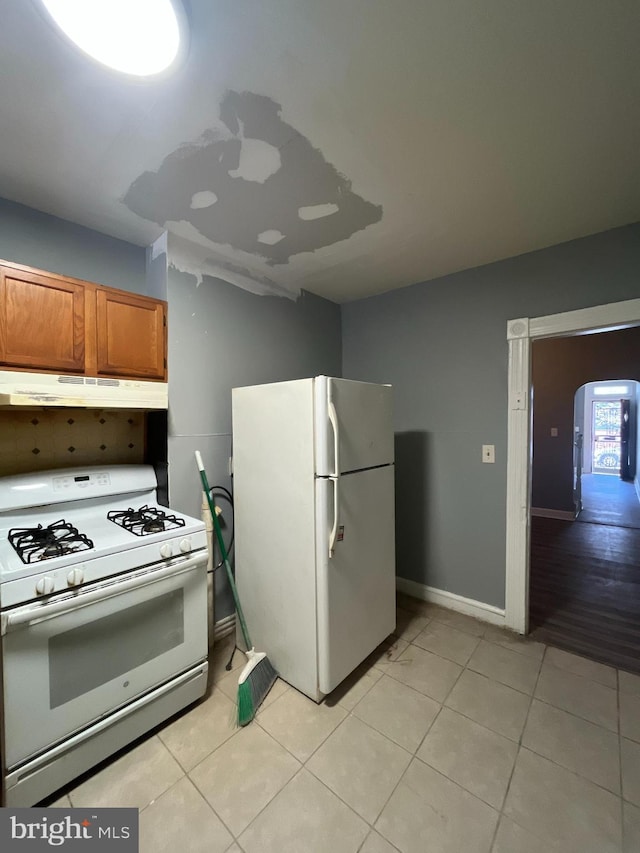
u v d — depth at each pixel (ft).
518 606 7.52
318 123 4.12
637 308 6.20
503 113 4.00
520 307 7.42
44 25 2.98
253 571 6.69
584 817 4.02
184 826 3.98
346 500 5.94
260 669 5.92
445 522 8.58
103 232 6.46
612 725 5.23
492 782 4.42
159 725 5.29
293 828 3.96
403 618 8.12
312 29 3.09
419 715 5.45
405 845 3.79
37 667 4.06
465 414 8.20
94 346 5.50
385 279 8.67
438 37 3.18
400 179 5.10
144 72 3.41
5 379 4.73
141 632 4.93
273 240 6.82
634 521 16.24
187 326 6.89
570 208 5.81
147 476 6.72
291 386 5.90
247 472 6.72
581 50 3.30
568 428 16.70
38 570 4.08
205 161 4.70
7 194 5.35
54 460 6.02
